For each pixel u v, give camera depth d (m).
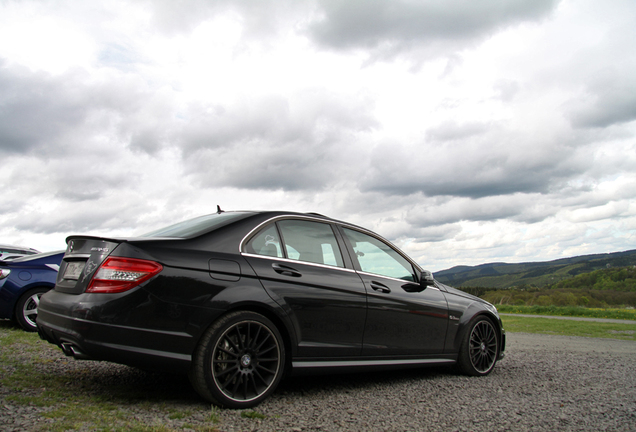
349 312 3.61
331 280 3.59
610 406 3.43
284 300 3.24
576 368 5.27
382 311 3.84
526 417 3.06
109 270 2.76
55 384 3.28
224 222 3.40
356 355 3.64
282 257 3.44
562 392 3.90
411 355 4.07
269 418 2.78
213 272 3.00
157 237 3.09
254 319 3.06
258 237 3.39
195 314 2.85
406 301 4.05
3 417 2.38
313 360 3.38
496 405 3.37
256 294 3.11
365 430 2.66
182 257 2.93
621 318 19.05
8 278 5.94
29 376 3.47
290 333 3.24
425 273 4.26
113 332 2.66
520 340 8.66
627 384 4.37
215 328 2.90
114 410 2.71
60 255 6.48
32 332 5.89
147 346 2.71
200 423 2.56
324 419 2.83
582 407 3.38
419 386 3.96
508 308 22.98
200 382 2.83
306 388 3.66
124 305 2.69
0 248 8.17
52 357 4.34
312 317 3.38
